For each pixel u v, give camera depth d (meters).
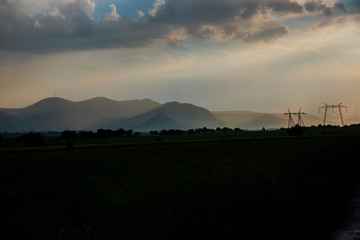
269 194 26.88
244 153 52.38
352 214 23.30
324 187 29.88
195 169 41.34
